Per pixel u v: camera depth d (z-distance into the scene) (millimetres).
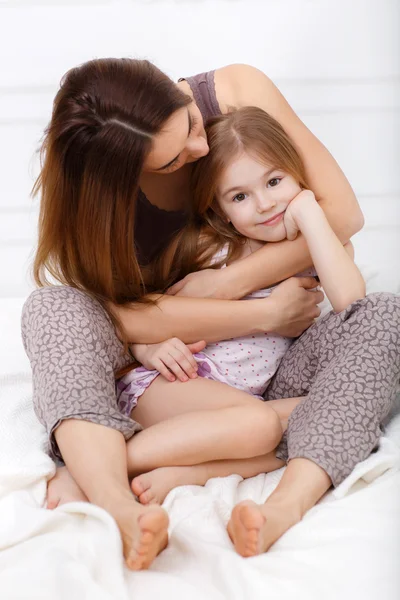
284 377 1417
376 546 997
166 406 1327
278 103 1538
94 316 1312
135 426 1207
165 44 2416
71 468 1140
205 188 1435
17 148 2438
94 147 1257
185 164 1476
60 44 2408
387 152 2543
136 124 1239
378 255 2430
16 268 2469
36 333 1265
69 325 1265
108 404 1201
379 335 1252
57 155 1303
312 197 1391
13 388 1476
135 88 1253
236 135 1388
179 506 1119
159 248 1547
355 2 2443
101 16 2398
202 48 2432
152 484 1167
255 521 977
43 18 2393
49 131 1322
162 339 1395
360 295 1372
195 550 993
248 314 1388
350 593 918
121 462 1138
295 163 1428
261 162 1381
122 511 1023
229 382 1405
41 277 1439
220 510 1109
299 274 1494
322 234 1367
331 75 2494
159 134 1245
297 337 1468
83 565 957
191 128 1317
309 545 1024
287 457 1272
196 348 1390
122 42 2410
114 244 1328
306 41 2475
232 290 1427
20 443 1274
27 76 2418
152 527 962
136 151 1244
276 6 2426
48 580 923
